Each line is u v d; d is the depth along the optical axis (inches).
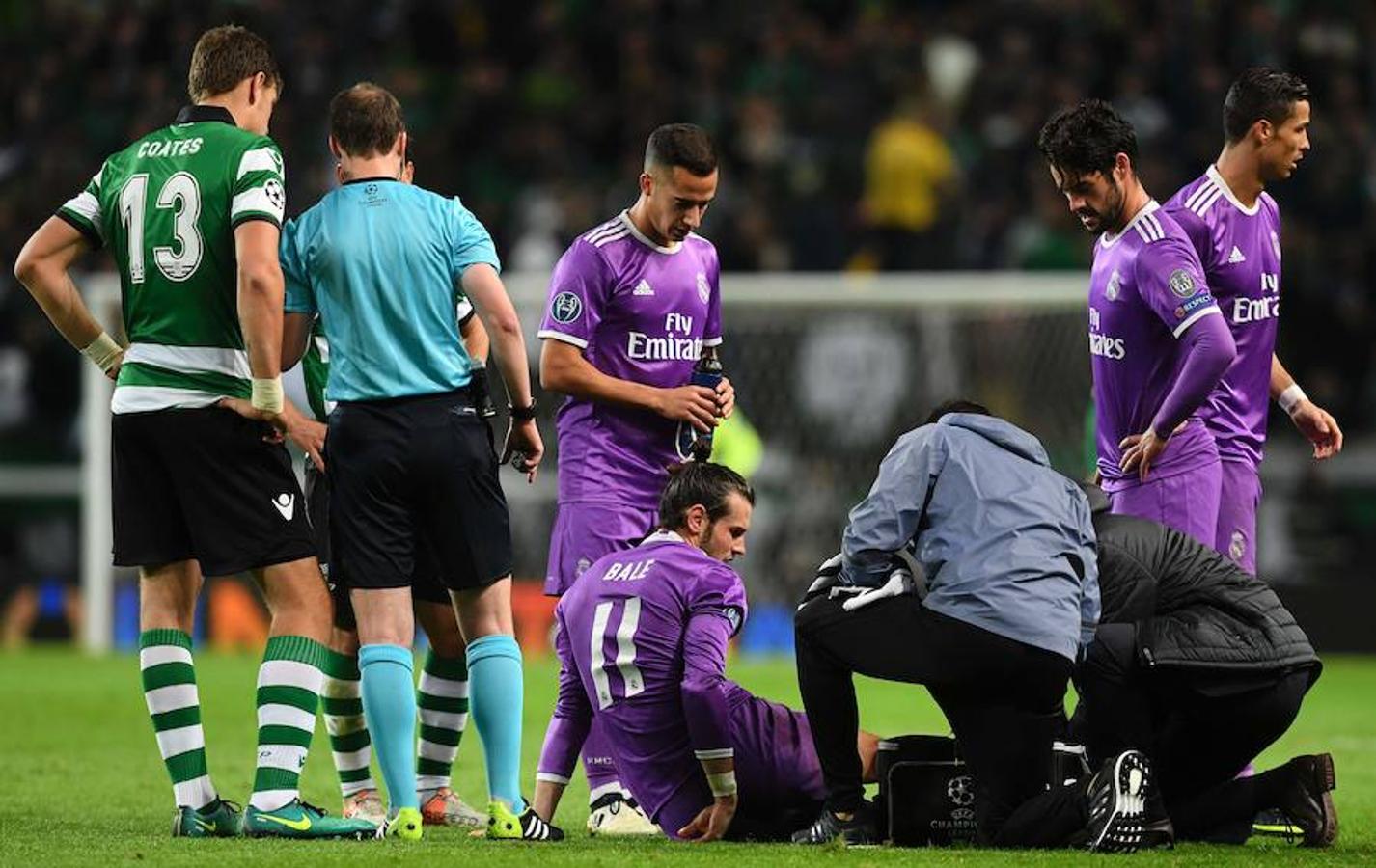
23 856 746.2
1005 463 826.8
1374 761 1256.2
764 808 853.8
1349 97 2790.4
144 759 1217.4
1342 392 2438.5
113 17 2886.3
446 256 835.4
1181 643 826.8
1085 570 821.2
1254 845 860.0
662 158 929.5
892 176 2758.4
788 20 3026.6
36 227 2664.9
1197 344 910.4
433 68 2999.5
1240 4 2864.2
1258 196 993.5
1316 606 2206.0
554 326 951.0
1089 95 2856.8
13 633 2324.1
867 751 873.5
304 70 2795.3
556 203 2709.2
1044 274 2630.4
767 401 2304.4
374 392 819.4
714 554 877.8
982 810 815.1
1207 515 959.0
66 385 2485.2
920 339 2279.8
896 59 2930.6
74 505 2327.8
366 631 824.3
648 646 845.2
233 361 831.1
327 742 1328.7
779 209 2763.3
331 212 839.1
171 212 826.8
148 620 845.8
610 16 3016.7
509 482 2240.4
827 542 2292.1
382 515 822.5
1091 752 847.7
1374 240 2603.3
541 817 877.2
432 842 800.9
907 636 803.4
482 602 839.1
